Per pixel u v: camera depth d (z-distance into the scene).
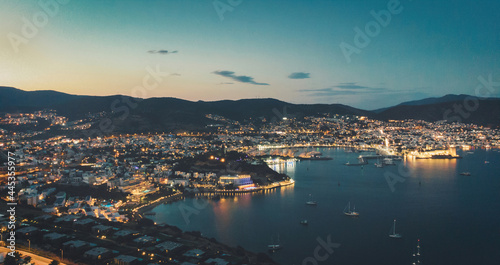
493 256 173.12
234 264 140.00
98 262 129.75
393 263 164.25
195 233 183.62
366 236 199.88
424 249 181.50
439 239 196.12
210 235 195.62
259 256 158.62
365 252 176.50
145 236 160.50
